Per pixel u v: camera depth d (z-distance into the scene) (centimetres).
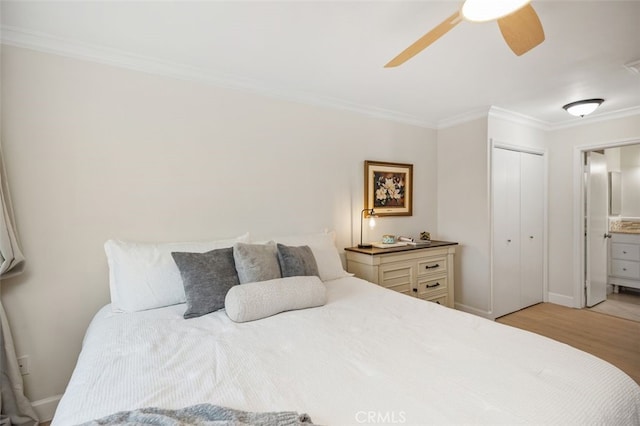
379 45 192
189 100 224
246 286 166
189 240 225
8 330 168
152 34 178
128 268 176
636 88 262
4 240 160
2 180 167
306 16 162
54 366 185
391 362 113
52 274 184
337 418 84
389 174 330
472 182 334
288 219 269
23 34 172
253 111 251
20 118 175
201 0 149
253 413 82
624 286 423
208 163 232
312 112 280
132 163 205
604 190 392
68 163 187
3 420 165
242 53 202
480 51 199
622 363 238
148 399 92
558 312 349
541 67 221
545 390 94
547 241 382
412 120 346
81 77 190
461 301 348
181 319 159
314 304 177
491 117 322
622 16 161
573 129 359
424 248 296
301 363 114
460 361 112
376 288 216
